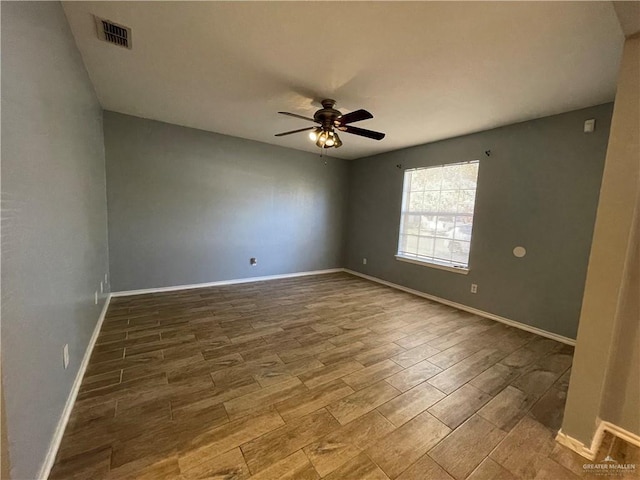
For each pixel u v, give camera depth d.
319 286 4.78
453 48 1.89
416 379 2.15
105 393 1.84
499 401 1.91
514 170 3.27
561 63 2.01
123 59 2.19
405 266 4.69
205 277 4.47
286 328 3.00
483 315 3.57
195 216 4.27
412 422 1.69
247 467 1.34
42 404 1.24
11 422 0.95
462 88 2.46
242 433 1.55
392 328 3.10
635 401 1.59
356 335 2.90
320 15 1.62
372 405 1.83
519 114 2.97
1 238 0.90
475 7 1.51
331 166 5.69
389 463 1.40
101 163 3.24
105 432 1.52
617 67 2.03
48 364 1.33
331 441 1.52
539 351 2.66
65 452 1.38
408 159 4.63
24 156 1.09
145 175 3.83
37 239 1.21
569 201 2.86
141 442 1.46
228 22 1.72
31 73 1.19
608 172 1.40
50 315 1.36
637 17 1.20
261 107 3.13
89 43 1.99
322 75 2.33
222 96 2.87
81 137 2.19
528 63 2.03
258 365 2.26
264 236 5.00
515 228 3.28
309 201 5.47
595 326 1.46
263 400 1.84
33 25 1.23
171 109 3.34
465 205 3.85
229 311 3.43
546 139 3.01
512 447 1.53
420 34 1.76
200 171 4.24
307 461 1.39
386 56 2.02
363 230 5.60
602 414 1.69
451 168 4.03
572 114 2.82
